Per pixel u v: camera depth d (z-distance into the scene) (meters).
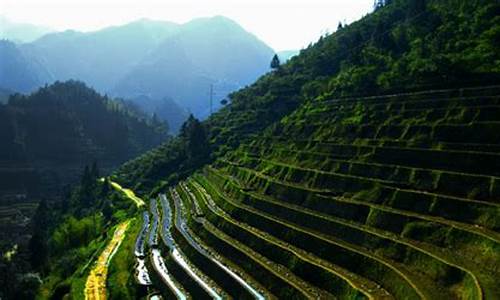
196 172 186.12
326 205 91.62
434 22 159.00
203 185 158.75
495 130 86.94
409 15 192.88
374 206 82.25
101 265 106.50
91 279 96.88
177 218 129.12
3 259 127.31
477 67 111.62
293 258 76.50
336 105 142.25
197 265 90.06
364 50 173.00
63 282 100.62
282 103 199.25
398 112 113.81
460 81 110.94
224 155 184.62
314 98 169.12
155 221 134.50
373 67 147.38
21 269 119.81
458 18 149.25
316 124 140.25
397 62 141.00
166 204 157.38
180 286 83.12
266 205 104.56
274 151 144.50
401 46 164.25
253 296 69.12
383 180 91.62
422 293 54.84
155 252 105.38
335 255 73.94
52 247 149.12
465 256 61.81
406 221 74.25
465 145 87.50
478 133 89.19
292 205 100.06
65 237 144.25
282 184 110.19
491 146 83.69
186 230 113.50
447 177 80.81
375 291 60.78
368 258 68.38
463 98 100.50
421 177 85.56
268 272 74.94
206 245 99.00
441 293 55.12
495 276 54.12
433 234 68.75
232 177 146.38
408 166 92.19
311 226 87.38
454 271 57.34
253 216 101.06
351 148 110.25
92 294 88.06
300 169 113.94
